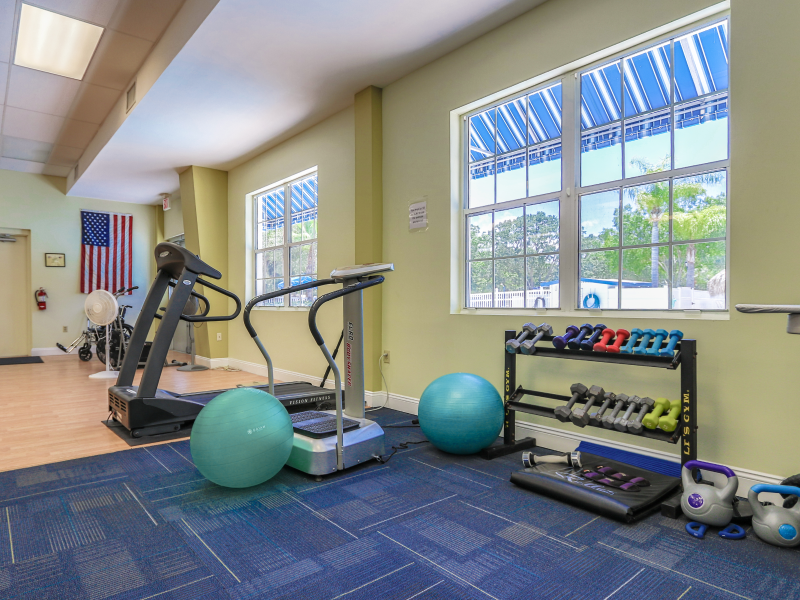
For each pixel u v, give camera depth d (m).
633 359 2.42
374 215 4.29
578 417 2.49
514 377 3.06
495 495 2.37
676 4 2.54
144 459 2.92
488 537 1.93
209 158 6.28
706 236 2.54
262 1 3.05
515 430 3.30
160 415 3.49
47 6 3.62
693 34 2.58
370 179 4.30
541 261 3.26
